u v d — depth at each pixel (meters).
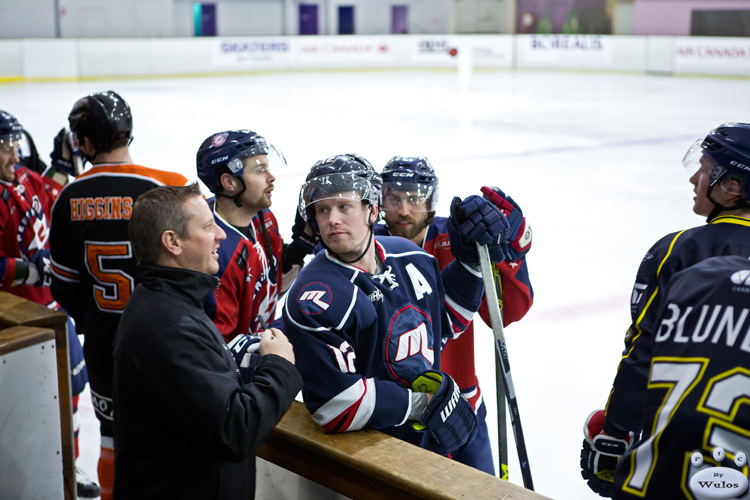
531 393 3.64
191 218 1.67
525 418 3.39
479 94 17.41
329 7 29.00
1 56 18.59
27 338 2.20
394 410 1.74
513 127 12.78
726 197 1.64
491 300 2.04
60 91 16.94
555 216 7.30
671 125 12.67
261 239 2.57
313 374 1.71
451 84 19.59
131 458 1.68
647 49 20.72
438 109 14.96
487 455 2.33
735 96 15.95
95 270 2.57
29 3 23.45
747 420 1.23
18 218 3.09
